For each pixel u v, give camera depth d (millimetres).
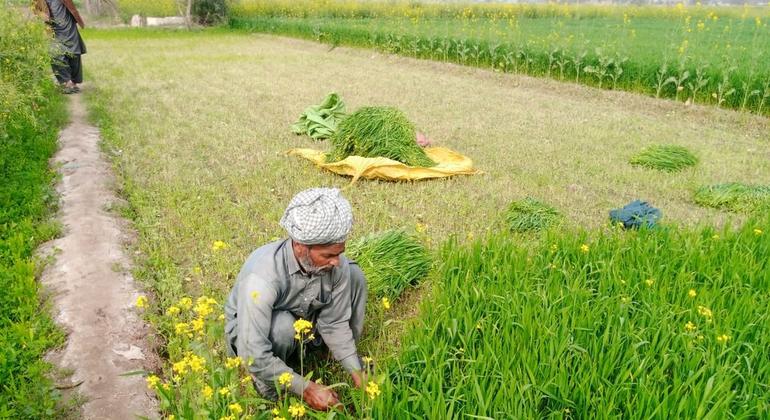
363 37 20750
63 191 6648
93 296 4555
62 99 11273
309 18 29406
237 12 30016
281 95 12414
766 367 3295
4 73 8281
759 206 6504
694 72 12484
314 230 2891
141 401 3561
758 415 2936
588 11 33156
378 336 4141
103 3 29438
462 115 10992
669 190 7219
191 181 7090
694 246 4723
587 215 6426
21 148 7574
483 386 3117
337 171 7402
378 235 5039
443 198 6762
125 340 4102
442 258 4742
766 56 14820
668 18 31250
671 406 2996
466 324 3605
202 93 12430
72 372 3756
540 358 3359
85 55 17953
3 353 3820
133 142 8562
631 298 3963
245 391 3568
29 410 3359
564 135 9680
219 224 5918
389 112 7770
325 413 3047
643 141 9477
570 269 4477
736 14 29938
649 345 3529
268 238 5664
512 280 4281
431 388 3195
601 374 3291
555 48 14719
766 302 4039
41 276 4918
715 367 3275
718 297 4051
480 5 31094
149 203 6395
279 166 7711
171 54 18797
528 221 5984
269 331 3170
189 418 2969
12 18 8648
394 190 6973
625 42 18453
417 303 4535
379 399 2947
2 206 6023
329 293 3305
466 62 17016
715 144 9484
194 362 2881
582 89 13695
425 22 22484
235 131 9422
